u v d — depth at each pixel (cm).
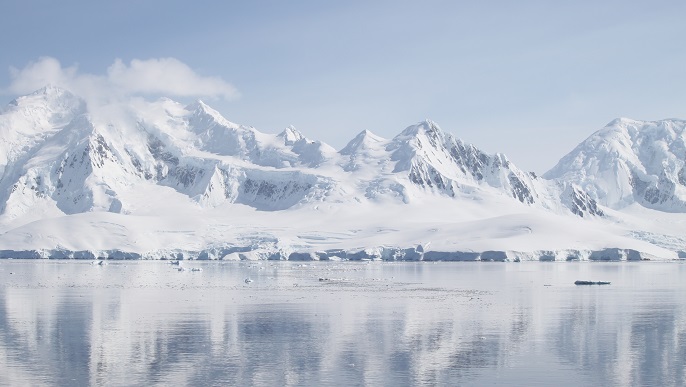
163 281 16975
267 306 11094
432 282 16675
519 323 9262
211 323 9206
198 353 7275
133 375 6366
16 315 9994
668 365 6806
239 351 7369
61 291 13938
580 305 11394
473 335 8325
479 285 15712
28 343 7788
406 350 7425
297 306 11112
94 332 8500
